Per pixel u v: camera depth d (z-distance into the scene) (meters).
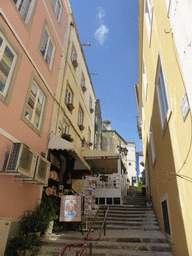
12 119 5.26
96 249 4.85
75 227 6.62
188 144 3.51
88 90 15.80
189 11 2.84
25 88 5.99
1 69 5.07
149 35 7.64
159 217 7.02
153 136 8.34
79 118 12.90
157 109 6.79
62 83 9.38
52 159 7.39
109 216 7.96
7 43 5.34
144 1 8.12
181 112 3.82
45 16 7.91
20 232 5.05
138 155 35.50
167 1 4.29
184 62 3.18
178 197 4.33
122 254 4.58
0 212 4.54
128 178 31.72
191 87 2.91
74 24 11.92
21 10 6.35
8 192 4.88
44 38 7.82
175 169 4.54
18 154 4.63
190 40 2.84
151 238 5.39
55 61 8.72
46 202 6.43
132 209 8.84
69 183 8.45
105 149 30.00
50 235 5.50
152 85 7.57
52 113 7.92
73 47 11.90
